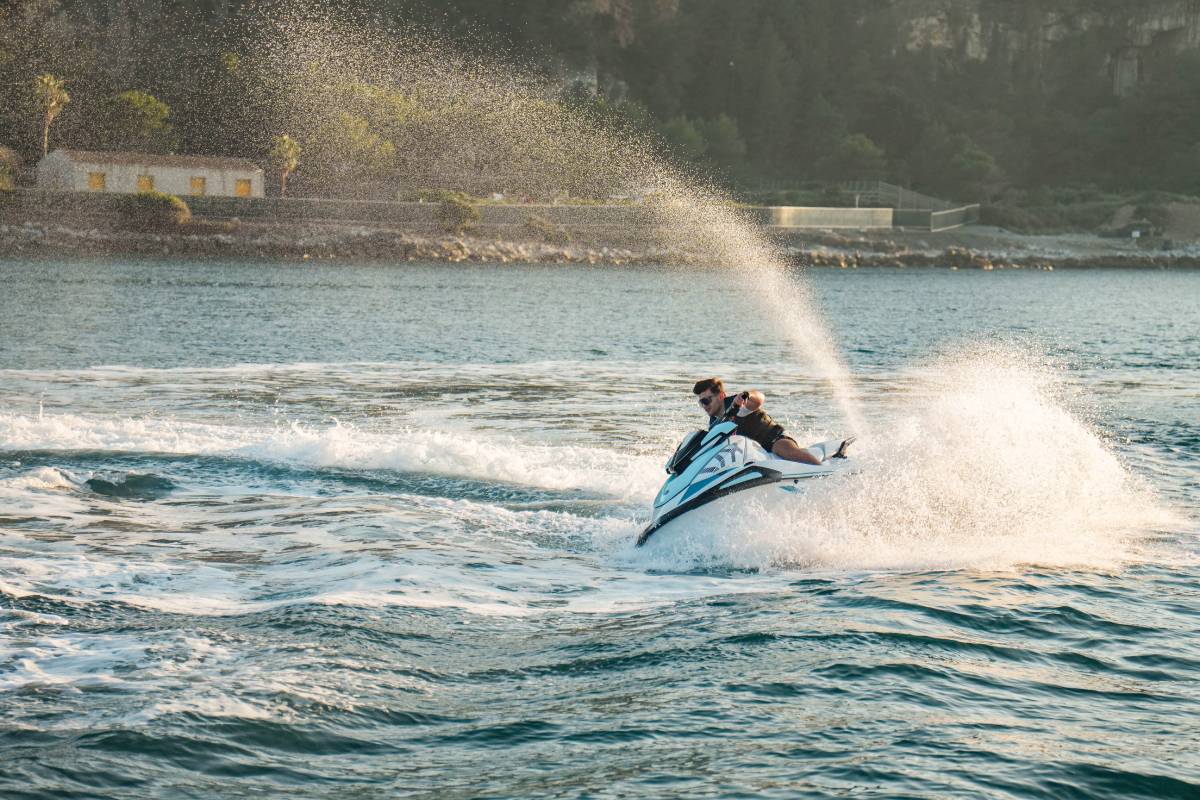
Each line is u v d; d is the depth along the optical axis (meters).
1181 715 10.14
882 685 10.71
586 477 22.08
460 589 14.45
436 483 21.45
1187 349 63.19
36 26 190.50
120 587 14.15
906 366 51.31
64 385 36.91
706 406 17.73
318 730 9.57
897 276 167.25
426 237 167.00
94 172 160.00
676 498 17.12
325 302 83.31
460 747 9.34
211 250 152.12
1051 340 69.06
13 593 13.57
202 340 54.31
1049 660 11.60
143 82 195.00
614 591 14.65
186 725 9.50
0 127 175.12
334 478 21.83
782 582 15.04
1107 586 14.56
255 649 11.60
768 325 74.44
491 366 47.19
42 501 19.64
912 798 8.38
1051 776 8.79
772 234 198.00
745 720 9.88
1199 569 15.62
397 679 10.87
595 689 10.71
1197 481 23.09
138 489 20.88
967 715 10.02
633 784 8.62
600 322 73.50
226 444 24.67
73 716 9.66
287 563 15.70
